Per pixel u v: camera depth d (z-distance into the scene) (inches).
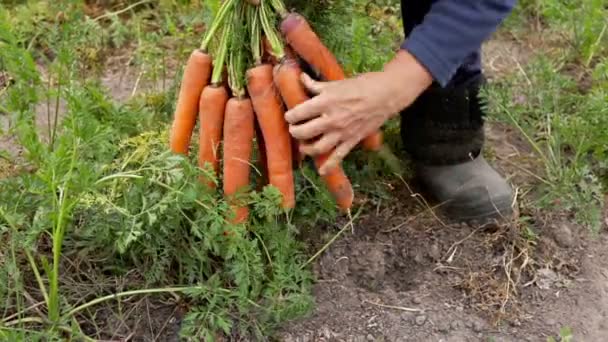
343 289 64.3
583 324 63.1
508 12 60.6
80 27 71.9
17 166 68.7
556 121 71.7
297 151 64.2
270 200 60.6
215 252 61.2
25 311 60.6
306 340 61.3
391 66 59.5
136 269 62.9
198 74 61.6
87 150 61.6
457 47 59.6
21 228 63.3
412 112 68.7
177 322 61.8
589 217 67.1
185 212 61.8
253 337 61.0
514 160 75.3
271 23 60.1
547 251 67.4
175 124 63.1
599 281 65.9
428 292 64.6
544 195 70.1
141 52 82.0
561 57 84.9
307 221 66.1
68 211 58.0
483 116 69.1
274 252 62.6
